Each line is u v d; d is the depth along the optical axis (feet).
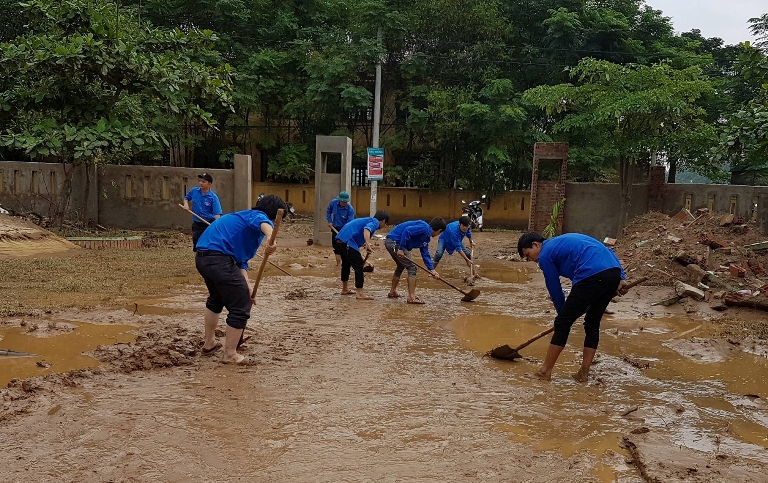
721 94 73.46
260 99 79.87
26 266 33.22
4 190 54.34
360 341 21.62
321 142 52.01
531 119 77.97
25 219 45.88
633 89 52.06
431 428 13.83
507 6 81.76
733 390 17.70
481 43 78.33
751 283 30.30
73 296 26.61
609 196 57.62
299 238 58.18
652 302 29.99
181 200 55.93
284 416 14.14
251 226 18.54
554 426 14.35
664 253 35.42
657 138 52.24
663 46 80.28
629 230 45.24
